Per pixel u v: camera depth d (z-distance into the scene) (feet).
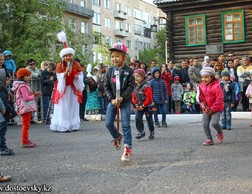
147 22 252.83
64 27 92.53
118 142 23.08
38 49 89.25
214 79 27.32
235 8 73.72
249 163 21.11
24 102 27.07
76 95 36.09
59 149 26.40
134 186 17.06
